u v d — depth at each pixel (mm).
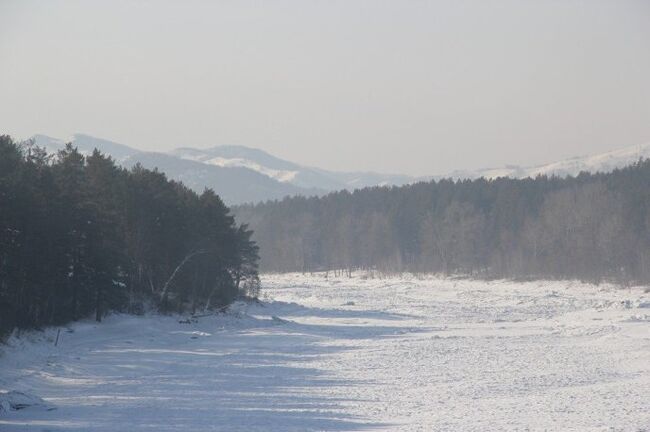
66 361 66125
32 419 38375
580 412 38812
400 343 86062
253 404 44219
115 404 44688
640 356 67812
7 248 74562
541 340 86875
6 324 71688
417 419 37656
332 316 131000
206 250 114250
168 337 92000
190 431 34188
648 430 32281
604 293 183000
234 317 115438
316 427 35344
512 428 33906
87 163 107375
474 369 61969
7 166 79062
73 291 90375
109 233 93188
